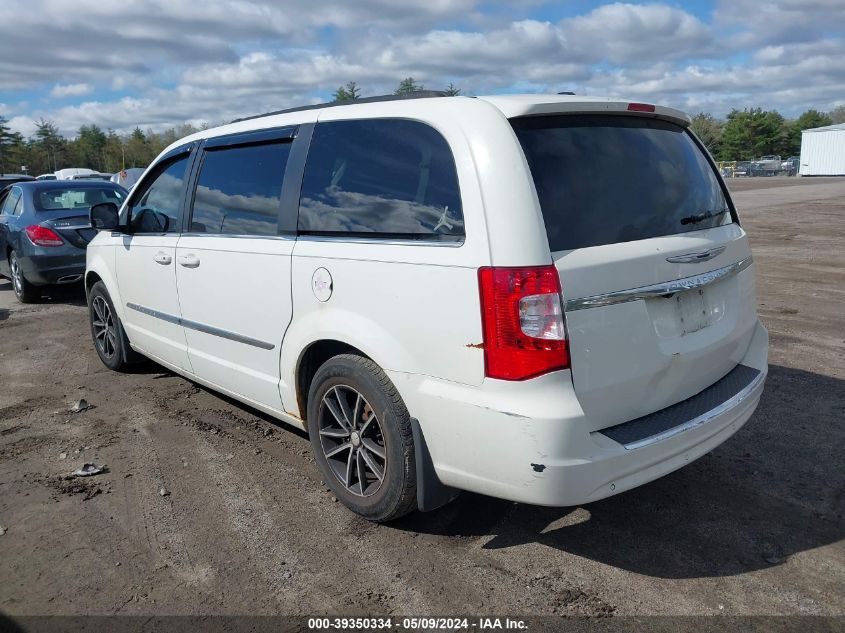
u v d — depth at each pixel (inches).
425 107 119.6
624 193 115.2
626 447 105.7
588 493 103.1
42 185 371.6
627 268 107.9
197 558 122.3
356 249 123.3
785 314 291.7
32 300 371.9
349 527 131.8
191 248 167.5
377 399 121.0
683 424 114.0
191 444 171.6
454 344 108.1
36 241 342.3
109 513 138.5
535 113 110.2
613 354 106.7
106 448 170.2
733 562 118.2
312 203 135.9
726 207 141.4
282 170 144.3
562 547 124.0
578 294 102.4
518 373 101.7
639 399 112.3
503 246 102.7
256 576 116.8
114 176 1091.3
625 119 123.9
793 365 220.1
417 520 133.9
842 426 171.9
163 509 139.6
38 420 190.1
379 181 123.6
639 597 109.6
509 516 135.0
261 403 156.5
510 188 104.1
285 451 166.7
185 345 179.3
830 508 134.6
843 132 2412.6
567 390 102.2
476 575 116.3
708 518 132.2
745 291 137.6
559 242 104.4
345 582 114.8
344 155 131.6
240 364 158.6
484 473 108.1
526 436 101.3
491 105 112.2
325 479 139.8
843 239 545.0
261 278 144.9
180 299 175.3
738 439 166.1
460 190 109.0
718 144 4015.8
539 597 110.2
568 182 109.2
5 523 135.3
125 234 202.8
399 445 119.2
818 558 118.6
